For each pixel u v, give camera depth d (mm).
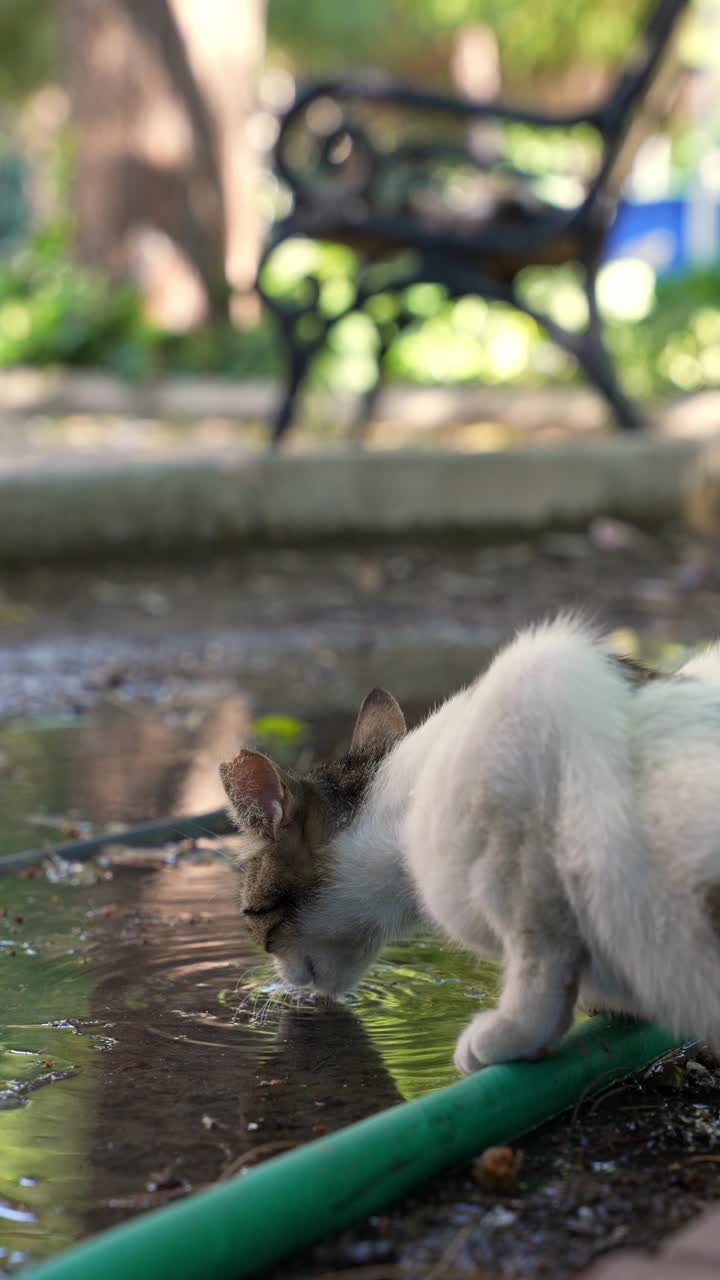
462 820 2705
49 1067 2881
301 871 3186
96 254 16312
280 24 29828
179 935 3637
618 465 10227
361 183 10258
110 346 16109
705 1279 1972
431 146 10555
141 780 5031
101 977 3365
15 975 3373
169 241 16125
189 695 6250
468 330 16281
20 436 12969
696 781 2496
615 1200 2352
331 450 10039
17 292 16766
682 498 10383
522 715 2641
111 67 15805
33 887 4000
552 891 2623
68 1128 2619
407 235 10047
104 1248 1995
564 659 2691
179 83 15891
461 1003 3260
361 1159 2291
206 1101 2736
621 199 10555
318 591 8555
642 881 2508
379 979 3406
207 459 9531
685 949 2494
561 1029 2666
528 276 17094
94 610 8031
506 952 2729
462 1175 2438
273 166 10273
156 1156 2512
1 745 5516
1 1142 2564
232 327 16375
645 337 16062
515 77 29859
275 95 30953
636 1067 2842
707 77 21562
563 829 2578
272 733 5543
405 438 12438
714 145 22922
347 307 10469
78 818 4617
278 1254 2150
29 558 9109
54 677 6582
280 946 3238
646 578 8867
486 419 13711
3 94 33062
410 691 6125
